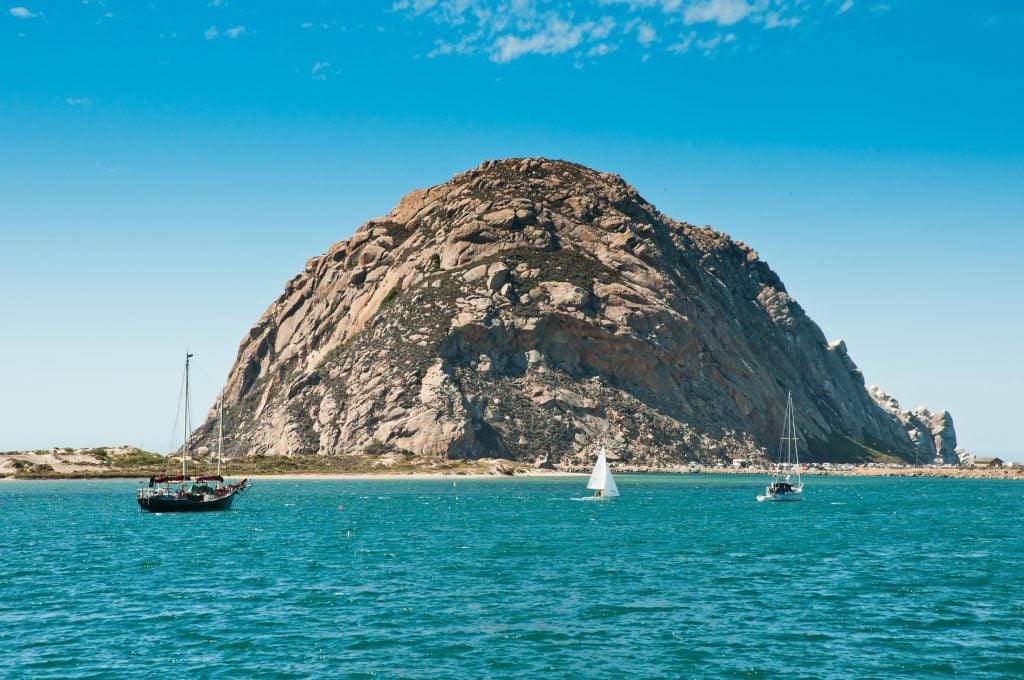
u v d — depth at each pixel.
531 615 46.72
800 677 36.41
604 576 58.84
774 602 50.09
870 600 50.69
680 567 62.88
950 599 51.00
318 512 110.25
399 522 96.56
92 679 36.06
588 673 36.81
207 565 64.00
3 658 38.91
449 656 39.12
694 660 38.62
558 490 156.12
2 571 61.66
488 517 102.69
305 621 45.41
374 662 38.22
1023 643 41.47
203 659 38.69
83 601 50.66
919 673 37.06
